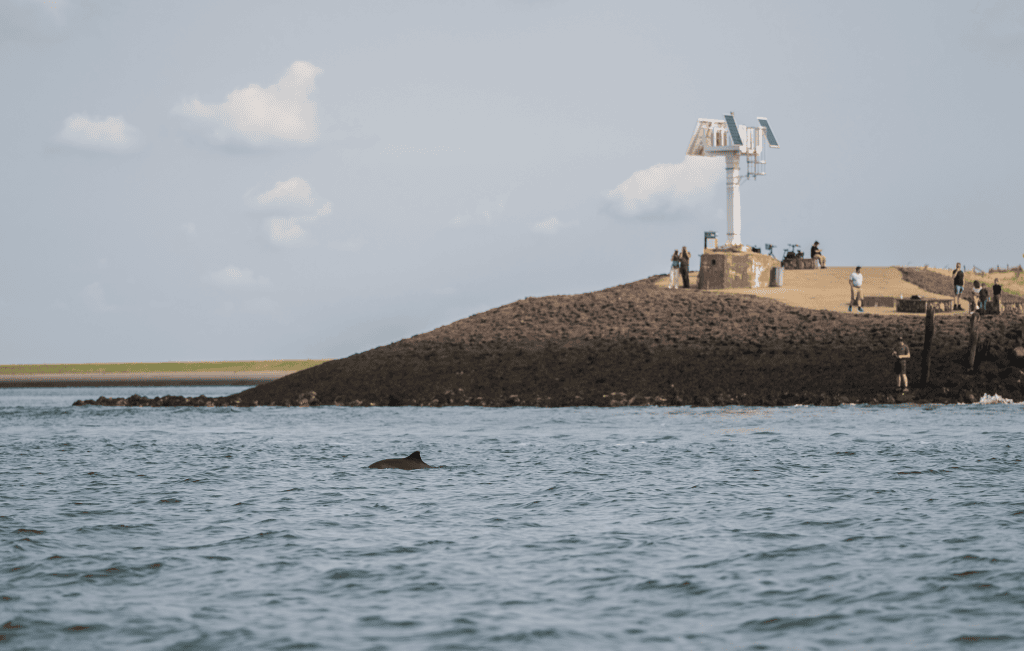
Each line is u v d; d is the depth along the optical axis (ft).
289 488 152.76
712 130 527.40
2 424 344.69
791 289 510.99
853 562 94.84
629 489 147.13
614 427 276.21
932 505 126.72
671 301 492.54
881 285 517.14
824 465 173.27
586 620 77.25
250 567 96.17
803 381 378.32
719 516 121.90
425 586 88.22
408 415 358.84
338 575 92.63
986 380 354.13
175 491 150.71
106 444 245.24
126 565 97.25
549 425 290.97
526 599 83.51
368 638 73.20
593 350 443.73
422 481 159.94
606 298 514.68
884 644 70.33
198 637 73.67
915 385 359.87
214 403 473.26
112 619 78.33
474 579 90.53
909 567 92.27
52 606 82.02
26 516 126.41
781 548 101.96
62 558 100.32
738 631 73.97
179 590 87.56
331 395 454.40
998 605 79.25
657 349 431.84
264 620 77.97
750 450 202.28
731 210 527.81
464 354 466.70
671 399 379.76
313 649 70.74
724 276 517.55
